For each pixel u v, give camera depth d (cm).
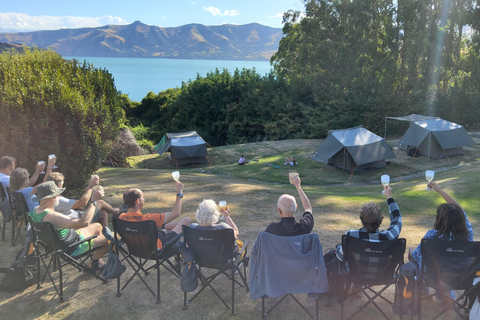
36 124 837
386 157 2277
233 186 1330
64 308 420
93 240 460
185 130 5812
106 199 1016
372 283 360
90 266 496
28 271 458
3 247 588
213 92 5459
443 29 3959
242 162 2606
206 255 388
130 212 433
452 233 343
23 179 537
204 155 2875
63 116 866
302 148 3189
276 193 1208
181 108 5931
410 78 4038
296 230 368
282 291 361
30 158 831
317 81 4494
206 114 5653
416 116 2756
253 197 1109
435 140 2439
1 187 586
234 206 962
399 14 4000
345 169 2317
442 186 1360
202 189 1243
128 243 416
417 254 400
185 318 398
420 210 1027
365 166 2317
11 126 807
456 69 3994
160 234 432
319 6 4653
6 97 803
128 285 470
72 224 409
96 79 1028
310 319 389
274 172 2331
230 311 409
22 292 452
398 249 347
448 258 344
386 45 4091
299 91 4606
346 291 382
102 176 1631
